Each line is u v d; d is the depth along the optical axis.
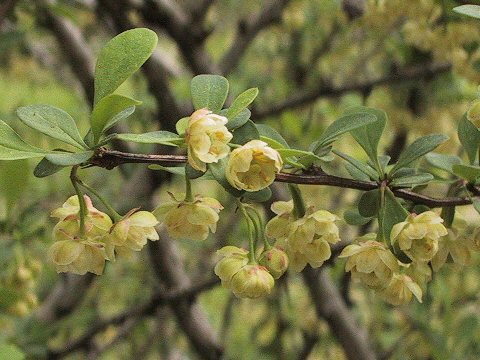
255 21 0.56
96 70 0.30
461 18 0.42
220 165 0.29
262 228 0.31
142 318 0.61
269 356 0.70
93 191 0.30
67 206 0.31
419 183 0.32
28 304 0.44
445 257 0.33
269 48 0.79
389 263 0.31
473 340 0.57
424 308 0.54
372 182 0.32
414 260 0.31
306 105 0.65
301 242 0.31
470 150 0.34
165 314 0.62
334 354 0.66
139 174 0.54
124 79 0.29
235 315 0.79
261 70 0.79
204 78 0.30
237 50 0.56
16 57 0.79
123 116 0.30
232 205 0.71
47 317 0.54
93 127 0.29
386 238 0.31
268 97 0.77
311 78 0.74
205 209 0.31
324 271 0.50
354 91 0.57
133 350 0.64
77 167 0.30
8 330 0.49
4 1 0.45
